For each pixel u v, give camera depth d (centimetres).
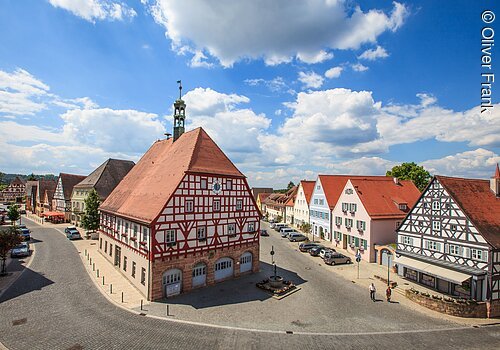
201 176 2628
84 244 4341
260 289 2591
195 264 2566
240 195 2953
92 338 1669
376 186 4209
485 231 2316
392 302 2369
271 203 8862
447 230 2575
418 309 2245
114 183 5816
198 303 2250
